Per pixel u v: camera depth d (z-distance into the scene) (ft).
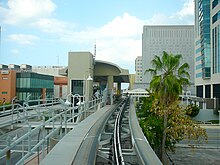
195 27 285.43
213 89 217.56
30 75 184.24
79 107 65.21
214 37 213.87
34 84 192.13
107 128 57.72
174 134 70.85
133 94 235.61
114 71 148.77
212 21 219.82
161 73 79.41
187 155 91.81
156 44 527.40
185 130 70.95
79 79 121.90
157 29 527.40
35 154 41.04
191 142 104.06
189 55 520.83
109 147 38.81
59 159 26.04
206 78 231.91
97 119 61.00
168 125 75.92
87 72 122.01
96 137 38.24
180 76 78.69
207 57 228.43
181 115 72.90
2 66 273.33
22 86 183.42
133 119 63.41
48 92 223.51
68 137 37.50
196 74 278.26
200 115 180.55
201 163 82.69
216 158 88.74
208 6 227.40
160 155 74.95
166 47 526.16
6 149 19.93
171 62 76.84
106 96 127.65
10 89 175.32
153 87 77.05
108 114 75.36
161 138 75.87
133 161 33.86
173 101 75.00
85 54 122.83
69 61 123.75
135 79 564.71
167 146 76.89
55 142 39.88
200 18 251.39
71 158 26.48
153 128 76.02
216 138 112.47
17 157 49.73
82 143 34.12
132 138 39.91
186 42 522.47
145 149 32.53
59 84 285.02
